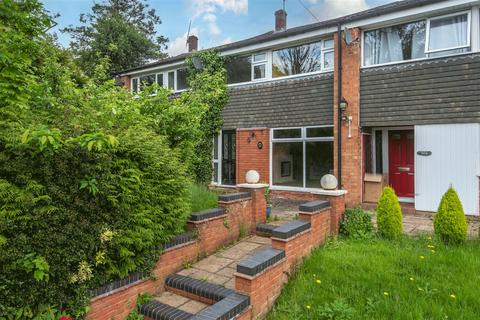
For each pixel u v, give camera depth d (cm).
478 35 746
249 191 620
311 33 967
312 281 409
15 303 269
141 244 363
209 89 928
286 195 1051
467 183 746
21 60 371
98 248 330
